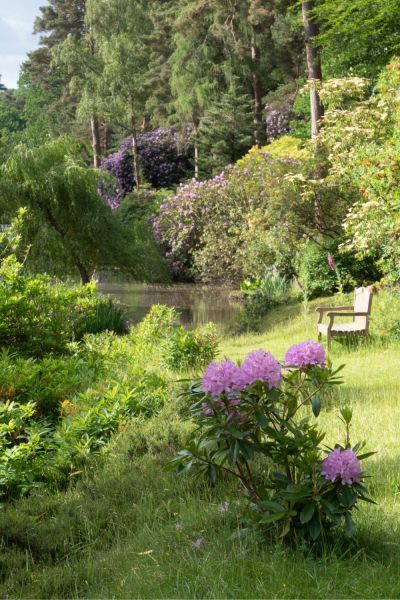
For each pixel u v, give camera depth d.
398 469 5.54
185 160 47.44
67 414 7.49
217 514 4.80
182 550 4.31
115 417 7.29
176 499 5.43
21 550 4.78
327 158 20.12
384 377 9.68
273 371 3.96
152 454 6.46
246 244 26.30
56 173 22.11
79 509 5.39
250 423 4.16
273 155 27.92
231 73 41.41
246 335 17.00
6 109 87.56
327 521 4.17
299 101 36.34
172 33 47.22
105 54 48.00
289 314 18.09
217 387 3.95
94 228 22.48
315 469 3.98
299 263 21.48
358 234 14.31
